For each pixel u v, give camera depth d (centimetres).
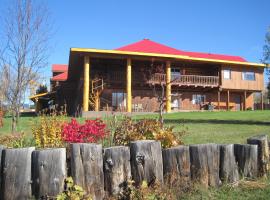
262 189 594
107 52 2841
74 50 2762
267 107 4303
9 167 520
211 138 1094
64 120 798
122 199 536
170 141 645
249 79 3775
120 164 548
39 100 3844
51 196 511
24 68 1277
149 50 3378
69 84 3803
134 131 705
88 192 523
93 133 730
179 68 3572
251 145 641
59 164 520
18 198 515
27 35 1303
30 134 1026
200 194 566
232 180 613
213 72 3681
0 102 1795
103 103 3203
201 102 3656
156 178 559
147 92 3331
